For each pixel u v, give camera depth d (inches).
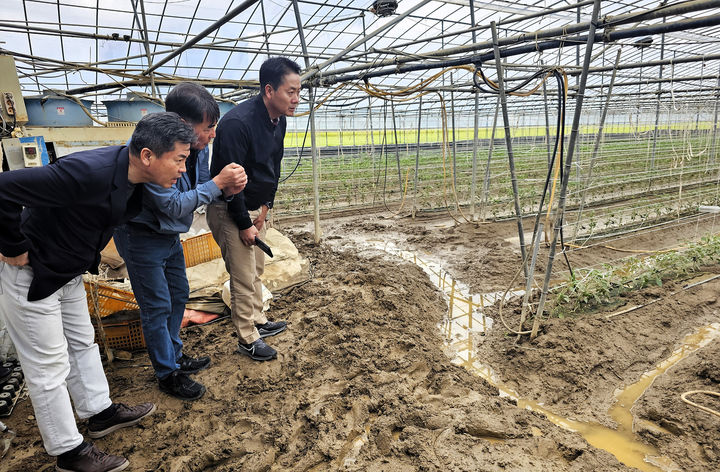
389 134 845.8
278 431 111.0
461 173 541.3
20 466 98.9
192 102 104.9
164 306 117.6
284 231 337.1
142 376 136.3
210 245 200.7
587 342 153.2
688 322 172.1
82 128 205.3
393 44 530.3
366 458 102.3
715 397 122.3
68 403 92.5
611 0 418.3
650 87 643.5
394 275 220.8
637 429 114.9
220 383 133.3
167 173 86.4
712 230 301.3
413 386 131.6
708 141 507.8
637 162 520.4
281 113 133.0
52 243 84.3
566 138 565.0
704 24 126.9
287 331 166.2
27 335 85.5
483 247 281.9
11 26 249.0
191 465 100.1
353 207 438.3
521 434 109.2
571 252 261.7
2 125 170.4
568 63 521.7
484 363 150.9
